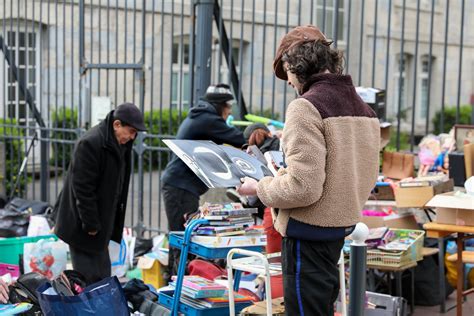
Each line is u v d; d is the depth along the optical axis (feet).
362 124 11.14
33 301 16.35
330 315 11.42
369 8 62.95
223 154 13.55
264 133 20.16
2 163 31.12
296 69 11.12
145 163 34.94
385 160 21.30
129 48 37.91
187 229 14.08
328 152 10.70
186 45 40.32
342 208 10.88
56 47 29.27
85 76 28.14
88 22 35.94
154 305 15.97
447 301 20.03
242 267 13.23
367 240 17.71
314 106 10.64
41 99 30.55
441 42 70.18
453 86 73.82
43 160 30.50
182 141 13.58
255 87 44.04
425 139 22.22
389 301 15.96
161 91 25.75
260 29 40.45
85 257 18.33
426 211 19.27
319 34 11.73
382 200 20.04
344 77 11.07
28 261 20.79
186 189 20.61
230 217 14.20
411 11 66.64
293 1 40.32
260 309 13.62
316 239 10.93
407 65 68.44
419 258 18.40
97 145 17.71
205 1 24.29
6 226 24.09
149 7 31.91
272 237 14.24
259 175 13.37
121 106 17.94
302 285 11.02
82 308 14.44
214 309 14.30
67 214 18.15
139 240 23.77
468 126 20.92
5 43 31.27
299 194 10.46
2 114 33.78
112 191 18.15
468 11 69.72
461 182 19.65
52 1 32.53
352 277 12.05
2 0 33.19
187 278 15.20
